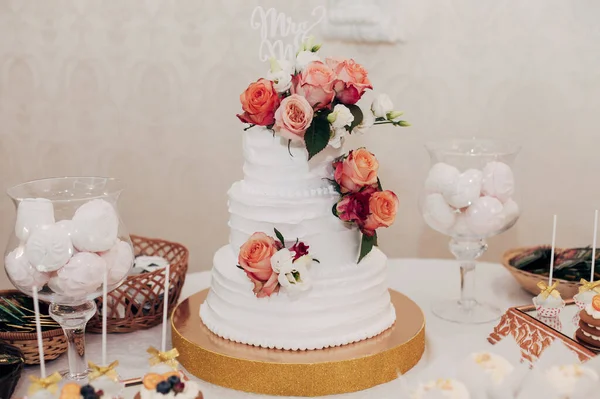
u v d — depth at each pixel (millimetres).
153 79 3381
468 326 2039
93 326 1963
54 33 3357
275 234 1686
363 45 3256
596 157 3205
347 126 1689
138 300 1989
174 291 2072
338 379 1610
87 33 3350
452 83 3268
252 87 1646
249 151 1785
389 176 3416
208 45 3338
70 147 3455
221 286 1783
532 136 3254
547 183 3287
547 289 1764
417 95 3299
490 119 3273
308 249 1704
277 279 1633
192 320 1892
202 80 3373
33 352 1721
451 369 1436
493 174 2006
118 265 1581
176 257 2355
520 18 3158
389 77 3285
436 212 2045
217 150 3441
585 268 2232
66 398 1254
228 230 3535
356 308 1746
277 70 1650
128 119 3422
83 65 3377
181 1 3303
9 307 1850
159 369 1420
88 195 1713
